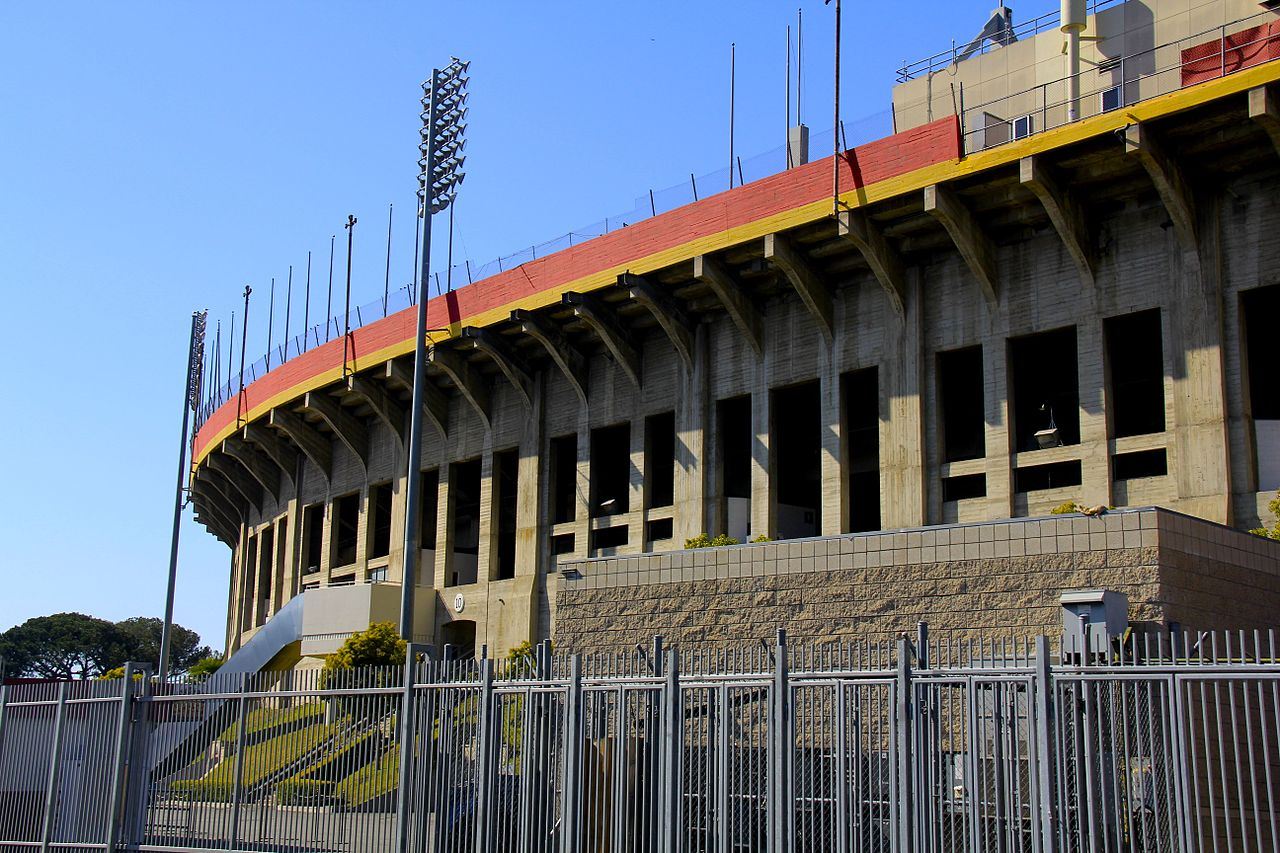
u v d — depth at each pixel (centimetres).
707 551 3064
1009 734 1409
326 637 5456
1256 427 3425
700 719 1684
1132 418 4041
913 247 4044
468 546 5944
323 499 6531
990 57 4325
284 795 2153
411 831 1978
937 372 4038
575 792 1758
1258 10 3722
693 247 4300
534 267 4859
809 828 1592
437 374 5534
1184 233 3538
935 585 2661
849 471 4481
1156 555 2378
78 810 2480
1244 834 1239
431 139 4581
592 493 4947
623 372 4909
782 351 4403
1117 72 3959
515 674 1944
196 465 7750
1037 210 3775
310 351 6016
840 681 1538
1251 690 1850
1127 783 1295
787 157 4125
